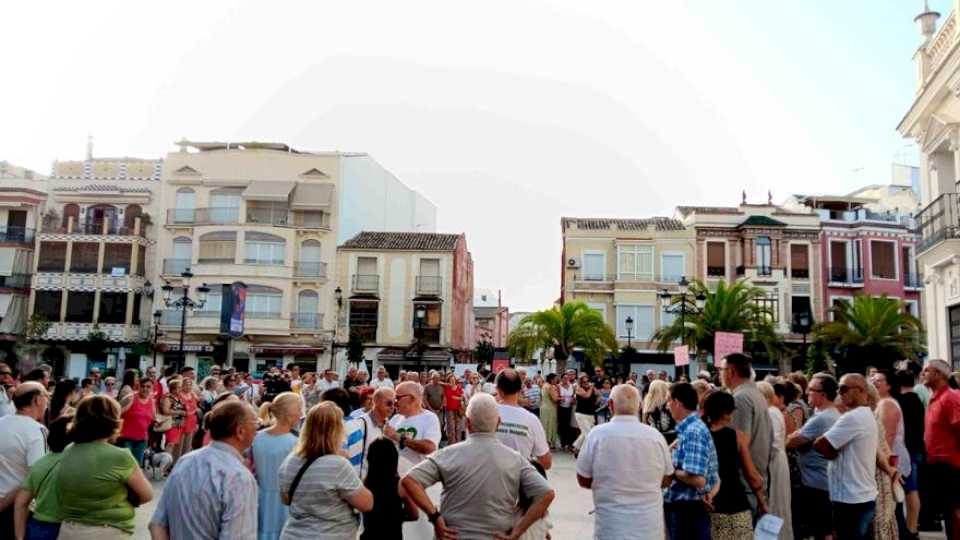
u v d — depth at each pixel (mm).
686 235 48781
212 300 47469
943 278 18094
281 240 48375
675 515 6469
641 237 49125
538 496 5527
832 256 48250
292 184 49750
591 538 10523
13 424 6406
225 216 49312
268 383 20141
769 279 47281
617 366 44719
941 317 18266
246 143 51844
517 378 7227
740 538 6461
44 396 6902
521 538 5719
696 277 48094
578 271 49375
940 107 18375
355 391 11805
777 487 7723
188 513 4676
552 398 22688
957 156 17281
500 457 5496
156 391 16359
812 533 9188
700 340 39562
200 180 49625
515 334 42688
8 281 48156
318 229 48938
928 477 9172
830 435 7418
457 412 20359
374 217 54844
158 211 49906
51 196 49625
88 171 51781
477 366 34906
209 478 4719
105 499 5211
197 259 48188
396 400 8070
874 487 7398
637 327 48125
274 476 6574
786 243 47906
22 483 5977
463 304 55938
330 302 48812
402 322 48562
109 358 47156
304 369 47812
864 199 52031
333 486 5223
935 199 17938
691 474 6230
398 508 6121
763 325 39656
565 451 22375
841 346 35312
